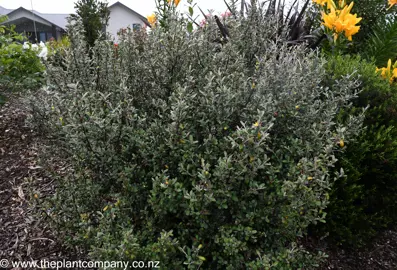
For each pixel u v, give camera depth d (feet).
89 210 6.55
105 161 6.16
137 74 8.26
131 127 6.28
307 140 6.50
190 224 5.85
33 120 8.25
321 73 7.33
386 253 8.09
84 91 7.87
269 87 6.88
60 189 6.82
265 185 6.00
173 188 5.55
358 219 7.91
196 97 6.98
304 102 6.68
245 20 10.12
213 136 5.86
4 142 11.33
